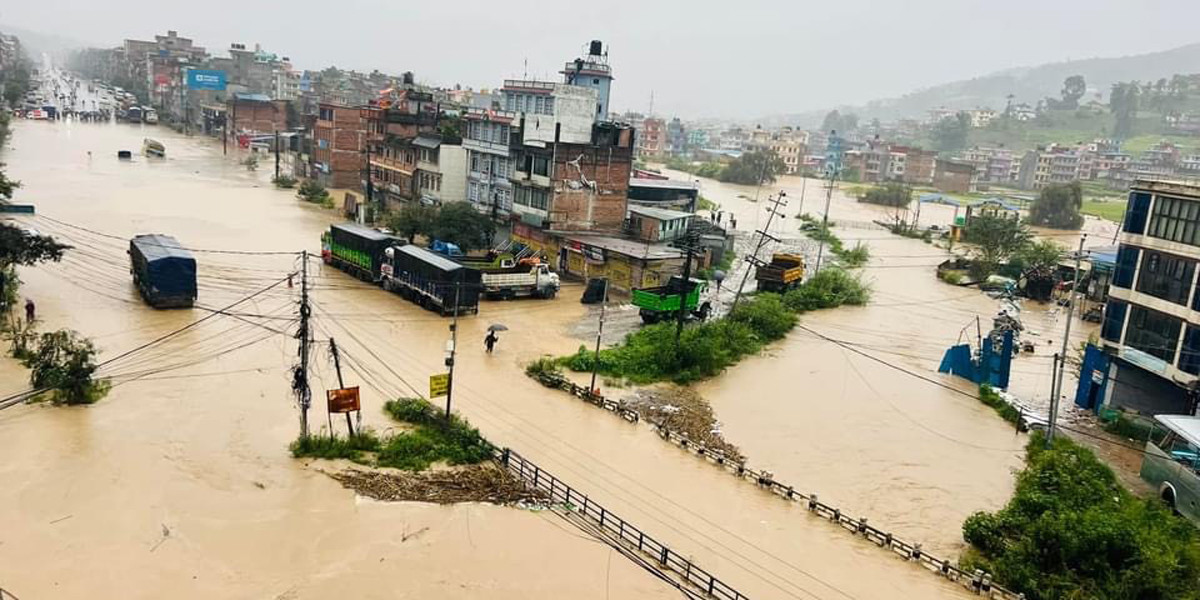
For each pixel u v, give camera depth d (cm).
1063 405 4156
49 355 3172
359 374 3675
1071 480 2802
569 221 6359
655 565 2358
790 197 14925
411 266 5006
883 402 4112
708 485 2942
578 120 7094
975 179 19788
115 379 3384
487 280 5203
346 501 2589
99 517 2373
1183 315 3441
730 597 2156
